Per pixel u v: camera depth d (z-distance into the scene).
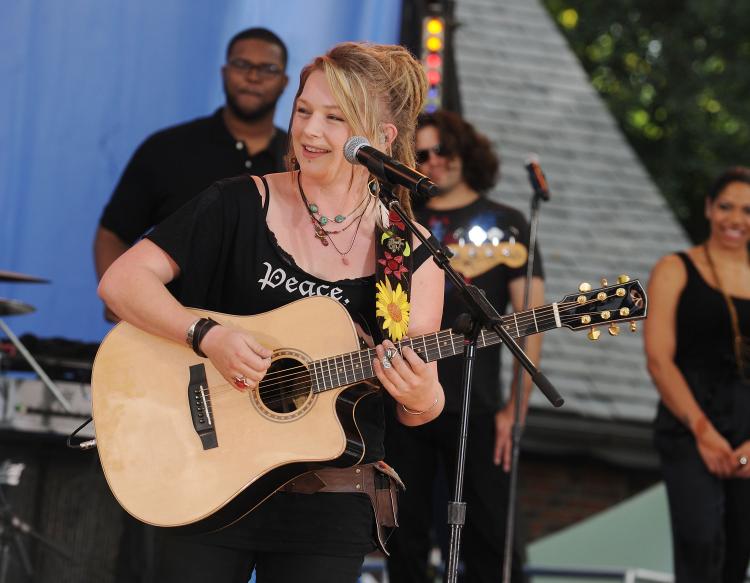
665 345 15.19
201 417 9.42
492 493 14.96
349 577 9.30
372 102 9.42
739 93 57.56
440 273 9.90
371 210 9.84
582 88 40.66
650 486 30.94
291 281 9.62
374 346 9.71
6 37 16.47
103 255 15.91
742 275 15.35
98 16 16.91
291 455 9.27
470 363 9.27
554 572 19.14
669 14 58.84
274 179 9.84
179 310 9.38
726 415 15.01
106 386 9.52
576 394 30.59
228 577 9.25
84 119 16.86
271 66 15.83
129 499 9.21
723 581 15.30
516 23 42.19
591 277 34.09
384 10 17.45
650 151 57.84
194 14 17.20
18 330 16.61
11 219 16.58
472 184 15.96
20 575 14.16
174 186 15.90
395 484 9.75
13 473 14.09
